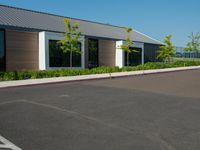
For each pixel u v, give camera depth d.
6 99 11.38
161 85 17.30
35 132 6.57
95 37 32.75
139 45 39.53
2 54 23.66
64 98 11.73
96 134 6.42
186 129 6.91
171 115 8.50
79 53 29.28
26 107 9.63
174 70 33.06
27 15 29.75
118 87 16.09
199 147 5.58
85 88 15.52
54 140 5.97
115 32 40.09
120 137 6.20
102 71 27.42
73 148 5.48
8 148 5.48
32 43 25.98
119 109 9.38
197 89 15.31
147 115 8.48
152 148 5.51
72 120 7.76
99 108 9.52
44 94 12.95
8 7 30.06
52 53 27.14
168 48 43.72
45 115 8.37
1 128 6.92
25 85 16.44
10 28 24.03
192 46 54.34
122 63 36.16
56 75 22.72
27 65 25.58
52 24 29.78
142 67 33.84
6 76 19.48
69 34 27.03
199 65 48.88
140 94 13.19
